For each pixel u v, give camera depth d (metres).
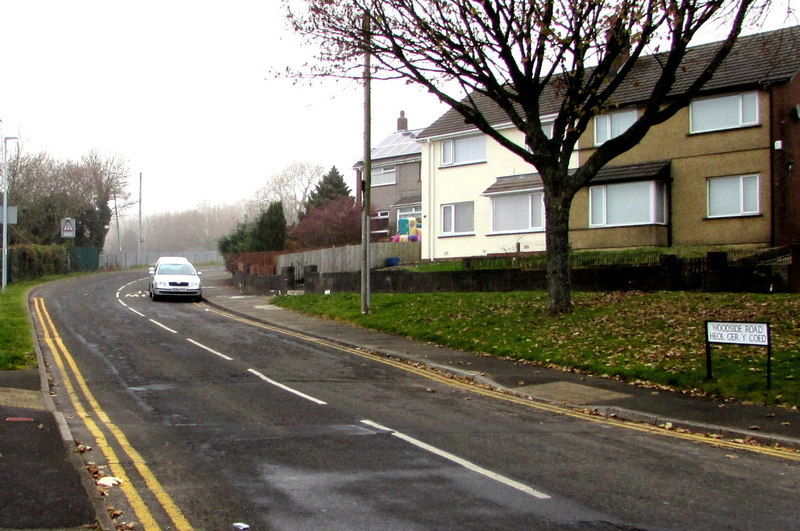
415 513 6.77
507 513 6.81
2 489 6.99
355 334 21.06
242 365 16.14
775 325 15.67
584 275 23.12
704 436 10.46
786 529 6.50
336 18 18.23
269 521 6.53
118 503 6.99
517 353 16.69
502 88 18.58
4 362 14.75
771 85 27.20
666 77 17.41
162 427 10.31
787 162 27.38
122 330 21.92
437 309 22.11
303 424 10.59
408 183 52.88
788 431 10.32
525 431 10.47
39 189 57.78
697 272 21.09
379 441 9.60
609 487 7.72
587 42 16.62
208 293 37.59
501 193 34.28
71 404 11.95
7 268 40.53
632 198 29.73
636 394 13.00
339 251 39.75
